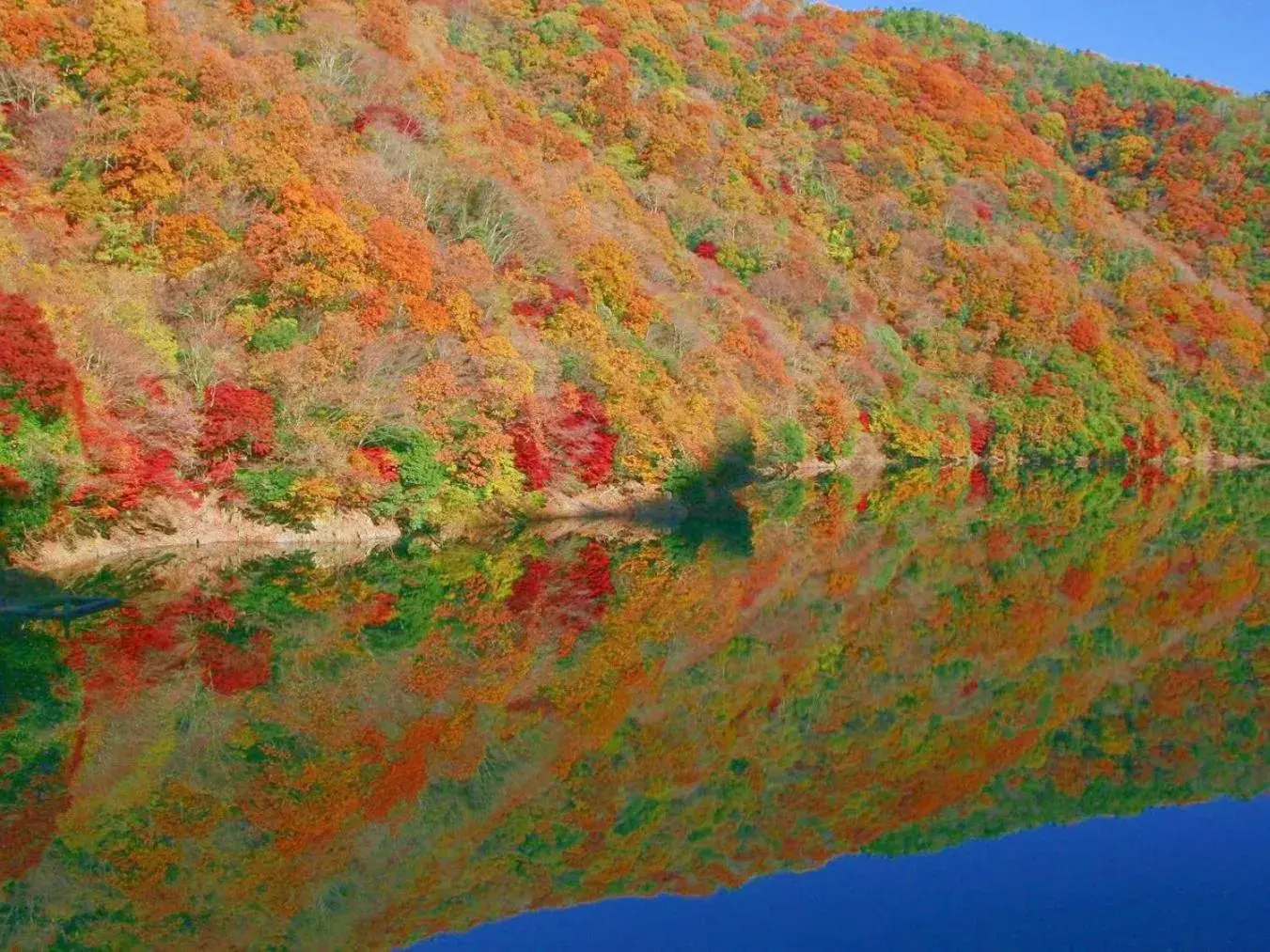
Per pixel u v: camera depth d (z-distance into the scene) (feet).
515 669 78.54
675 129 291.58
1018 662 83.25
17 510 94.07
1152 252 389.39
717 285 247.70
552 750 62.23
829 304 287.28
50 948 39.40
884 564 127.24
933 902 43.93
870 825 52.49
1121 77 514.27
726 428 197.98
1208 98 495.82
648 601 103.24
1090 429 299.99
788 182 329.52
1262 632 92.79
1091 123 487.61
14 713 65.05
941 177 365.20
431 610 96.32
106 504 104.68
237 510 119.44
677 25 368.68
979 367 308.81
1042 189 391.65
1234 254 416.26
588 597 104.58
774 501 193.26
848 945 40.50
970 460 296.92
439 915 43.04
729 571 120.57
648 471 167.22
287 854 48.03
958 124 404.57
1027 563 128.47
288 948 40.16
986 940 41.01
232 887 44.91
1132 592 110.73
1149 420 310.45
